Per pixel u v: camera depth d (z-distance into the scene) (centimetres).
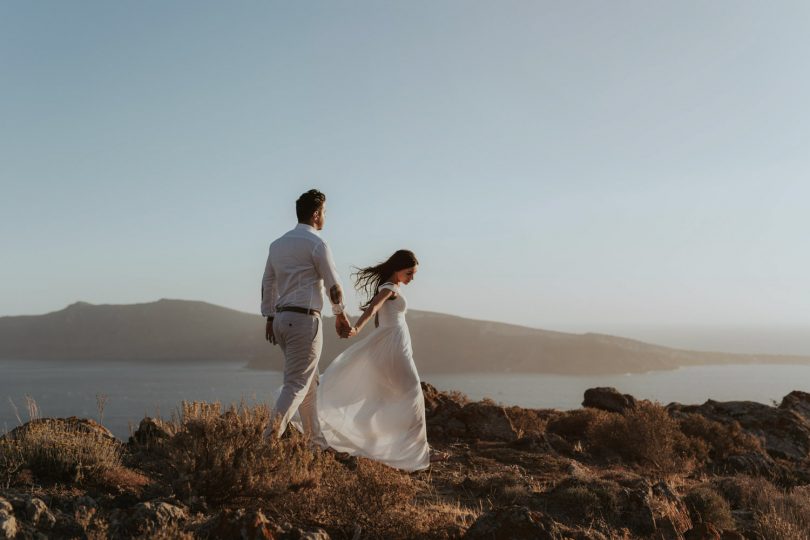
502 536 405
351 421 627
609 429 1039
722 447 1127
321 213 589
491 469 749
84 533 342
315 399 606
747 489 750
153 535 332
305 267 555
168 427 580
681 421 1204
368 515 423
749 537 563
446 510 507
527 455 869
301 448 506
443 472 700
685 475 934
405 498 450
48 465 433
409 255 659
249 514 351
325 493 443
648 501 536
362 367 644
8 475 412
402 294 661
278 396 544
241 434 475
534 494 569
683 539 503
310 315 550
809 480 1025
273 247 571
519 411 1098
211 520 360
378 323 661
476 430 991
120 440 576
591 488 554
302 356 545
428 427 996
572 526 494
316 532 366
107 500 404
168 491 418
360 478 443
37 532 333
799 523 625
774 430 1311
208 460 438
